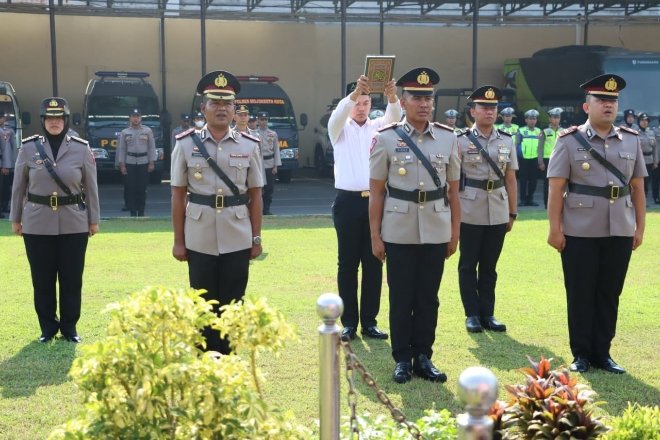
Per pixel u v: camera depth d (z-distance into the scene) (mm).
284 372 6125
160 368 3143
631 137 6375
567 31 30688
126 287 9164
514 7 28000
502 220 7656
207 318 3473
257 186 6000
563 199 6391
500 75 30625
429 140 6145
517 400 3732
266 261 10922
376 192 6207
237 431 3135
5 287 9227
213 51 28375
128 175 16562
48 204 6945
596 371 6305
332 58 29547
